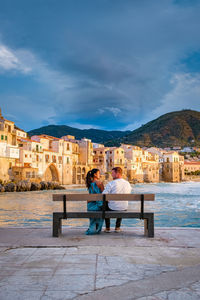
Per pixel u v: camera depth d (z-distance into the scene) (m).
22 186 61.09
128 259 5.77
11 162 69.12
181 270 5.07
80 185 88.00
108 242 7.27
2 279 4.64
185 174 171.50
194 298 3.87
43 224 17.17
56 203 33.12
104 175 98.69
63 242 7.24
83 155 103.19
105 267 5.24
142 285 4.36
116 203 8.52
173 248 6.68
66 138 106.06
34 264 5.45
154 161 137.12
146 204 31.77
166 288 4.23
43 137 87.44
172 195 52.12
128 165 119.44
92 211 8.31
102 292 4.09
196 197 46.53
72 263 5.50
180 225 17.28
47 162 83.19
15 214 22.50
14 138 72.50
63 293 4.07
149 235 7.91
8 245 6.92
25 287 4.29
